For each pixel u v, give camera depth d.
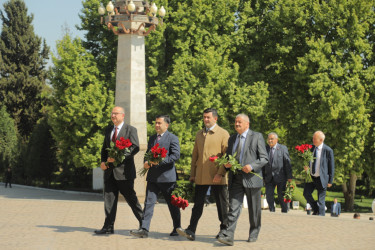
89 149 31.53
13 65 59.50
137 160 18.83
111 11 19.28
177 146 8.98
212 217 11.84
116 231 9.56
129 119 19.41
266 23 31.39
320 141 13.29
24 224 10.30
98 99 31.80
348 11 28.14
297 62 29.86
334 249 7.82
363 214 25.58
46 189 40.50
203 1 30.41
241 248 7.88
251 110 28.50
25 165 45.28
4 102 57.50
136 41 19.56
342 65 28.36
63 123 34.28
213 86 28.98
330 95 27.11
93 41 34.53
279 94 31.08
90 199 31.62
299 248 7.89
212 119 8.84
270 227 10.12
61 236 8.84
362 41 28.25
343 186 33.03
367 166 29.86
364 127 27.56
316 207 13.45
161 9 19.42
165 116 9.08
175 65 29.50
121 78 19.59
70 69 32.38
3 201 14.92
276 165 13.50
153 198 8.90
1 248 7.66
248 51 31.38
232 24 30.81
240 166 8.22
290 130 30.17
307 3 29.33
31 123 58.31
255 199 8.41
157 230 9.80
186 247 7.93
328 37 29.30
